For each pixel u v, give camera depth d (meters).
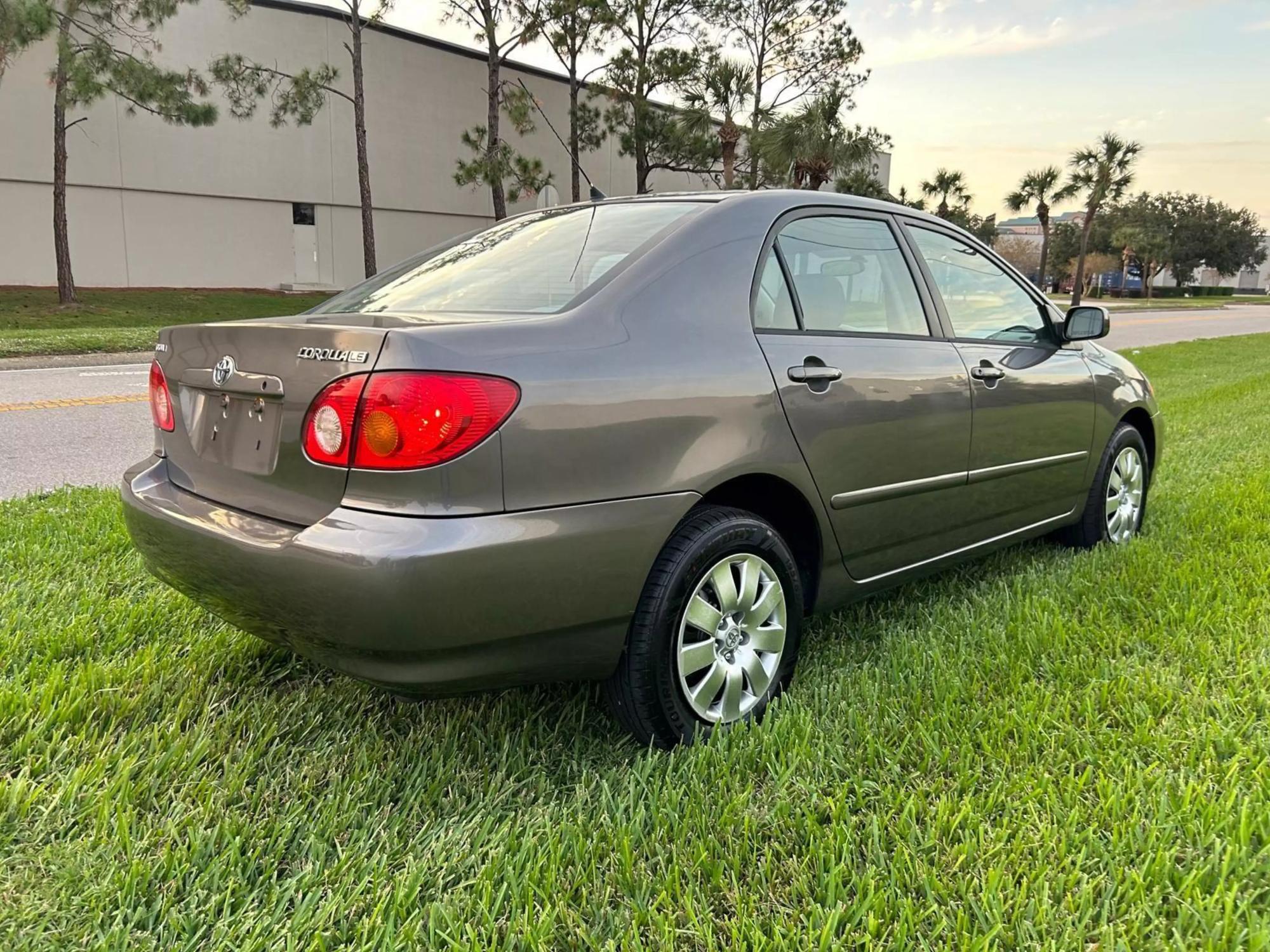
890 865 1.87
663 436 2.24
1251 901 1.74
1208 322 34.19
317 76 23.27
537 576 2.02
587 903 1.79
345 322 2.28
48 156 24.50
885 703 2.55
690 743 2.40
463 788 2.23
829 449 2.68
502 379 1.99
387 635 1.90
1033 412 3.55
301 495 2.09
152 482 2.60
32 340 14.88
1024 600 3.33
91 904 1.75
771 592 2.59
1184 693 2.57
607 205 3.01
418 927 1.70
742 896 1.80
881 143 28.05
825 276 2.88
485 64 32.16
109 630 3.03
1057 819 2.00
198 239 27.34
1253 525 4.26
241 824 2.02
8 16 17.16
